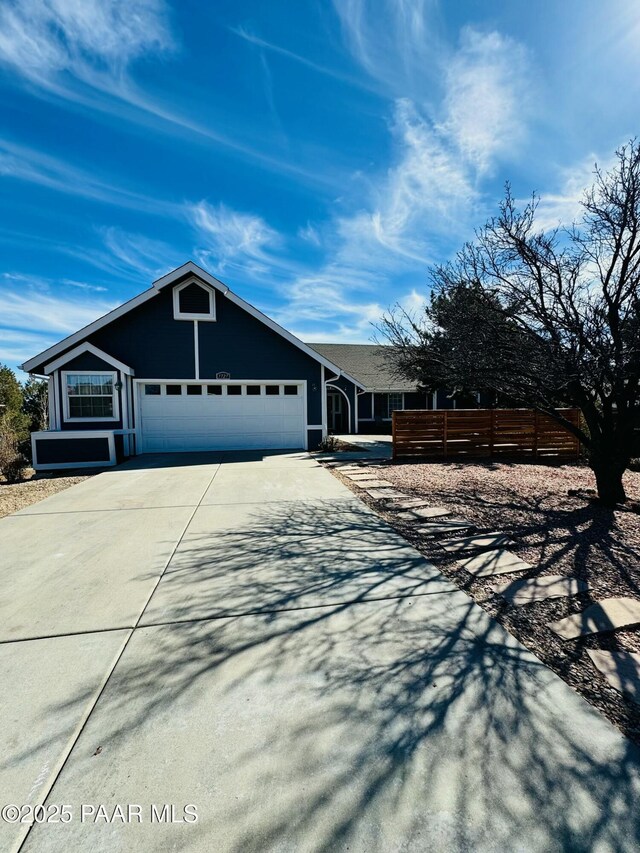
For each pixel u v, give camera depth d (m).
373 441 15.56
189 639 2.61
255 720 1.93
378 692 2.12
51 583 3.43
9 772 1.67
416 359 7.46
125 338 11.70
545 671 2.28
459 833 1.41
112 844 1.39
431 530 4.75
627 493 6.68
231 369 12.31
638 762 1.69
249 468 9.27
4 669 2.32
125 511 5.71
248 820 1.47
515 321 6.03
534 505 5.92
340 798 1.54
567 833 1.40
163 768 1.68
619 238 5.20
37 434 9.94
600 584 3.33
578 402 5.93
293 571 3.62
